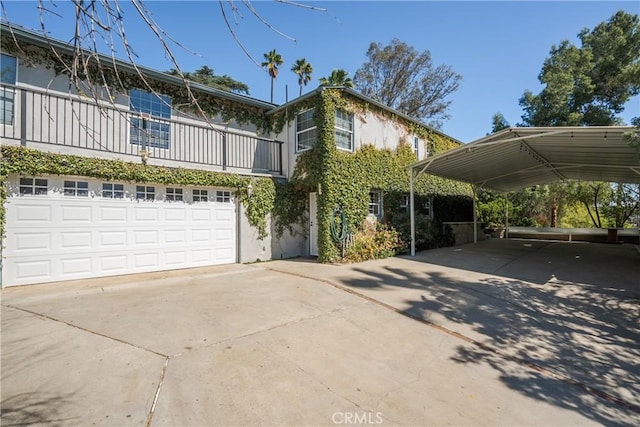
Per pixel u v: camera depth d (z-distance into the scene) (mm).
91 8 1873
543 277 7754
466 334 4512
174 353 3543
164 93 9094
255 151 10633
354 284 6859
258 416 2564
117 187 7379
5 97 6949
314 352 3756
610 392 3191
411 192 10984
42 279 6445
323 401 2809
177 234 8273
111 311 4852
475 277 7730
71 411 2498
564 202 19344
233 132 9477
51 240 6547
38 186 6410
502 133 7602
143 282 6762
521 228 18250
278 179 10414
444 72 25031
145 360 3357
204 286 6516
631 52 17609
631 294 6383
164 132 9117
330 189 9391
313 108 10008
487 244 14656
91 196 7027
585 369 3635
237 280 7082
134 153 8383
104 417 2447
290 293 6082
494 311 5434
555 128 6699
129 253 7527
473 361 3736
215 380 3051
